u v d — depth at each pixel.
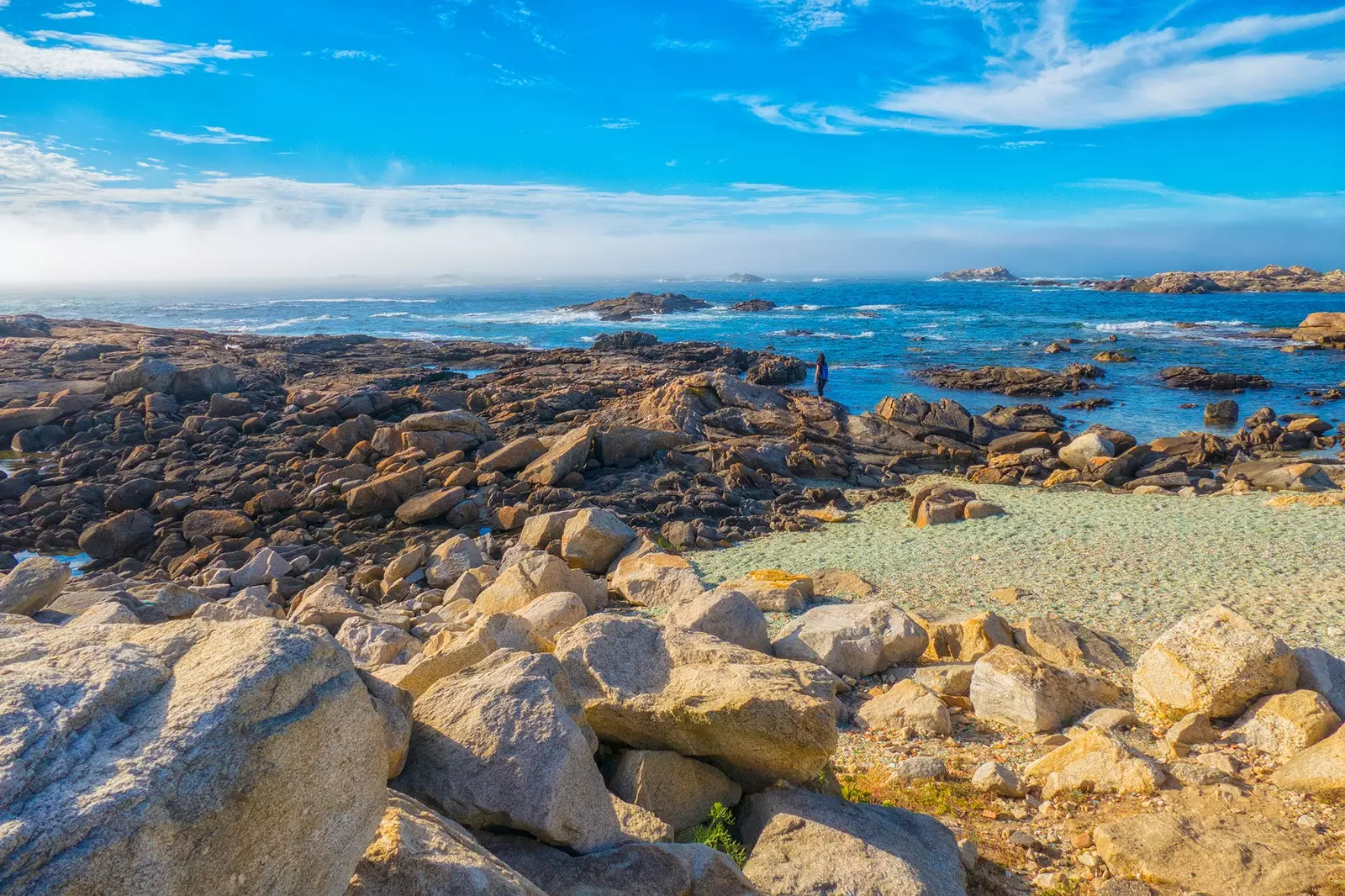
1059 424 39.84
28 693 3.64
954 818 8.22
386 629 13.92
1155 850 6.95
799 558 20.16
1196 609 14.53
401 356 67.00
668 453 30.27
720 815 7.21
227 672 3.91
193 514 25.98
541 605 13.95
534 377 51.16
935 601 16.08
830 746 6.95
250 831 3.61
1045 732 10.25
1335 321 75.69
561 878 5.48
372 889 4.44
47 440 36.81
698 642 8.47
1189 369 55.41
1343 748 7.68
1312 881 6.41
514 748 6.05
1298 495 22.48
